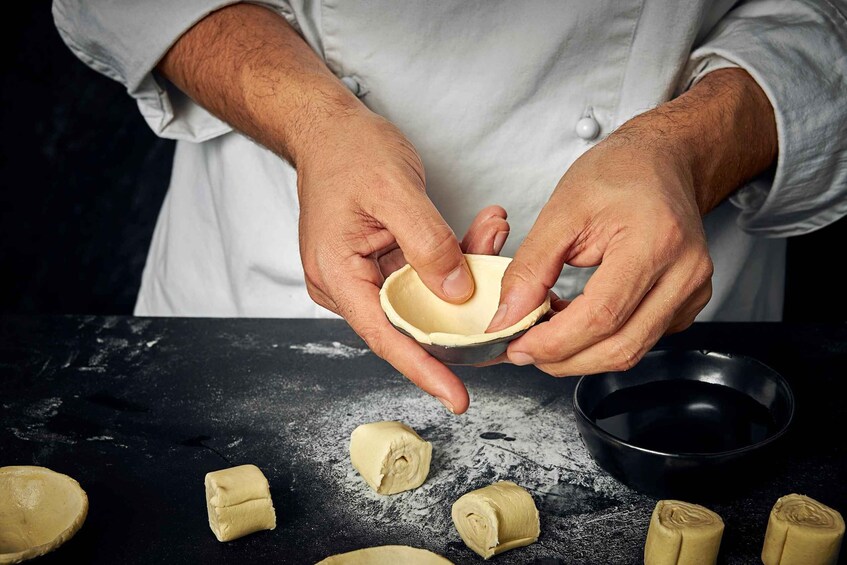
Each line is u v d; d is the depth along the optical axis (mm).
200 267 1826
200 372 1370
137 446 1185
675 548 928
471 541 999
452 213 1549
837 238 2725
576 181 1061
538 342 980
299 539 1015
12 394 1311
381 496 1088
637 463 1027
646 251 963
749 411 1176
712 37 1484
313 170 1140
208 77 1386
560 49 1398
